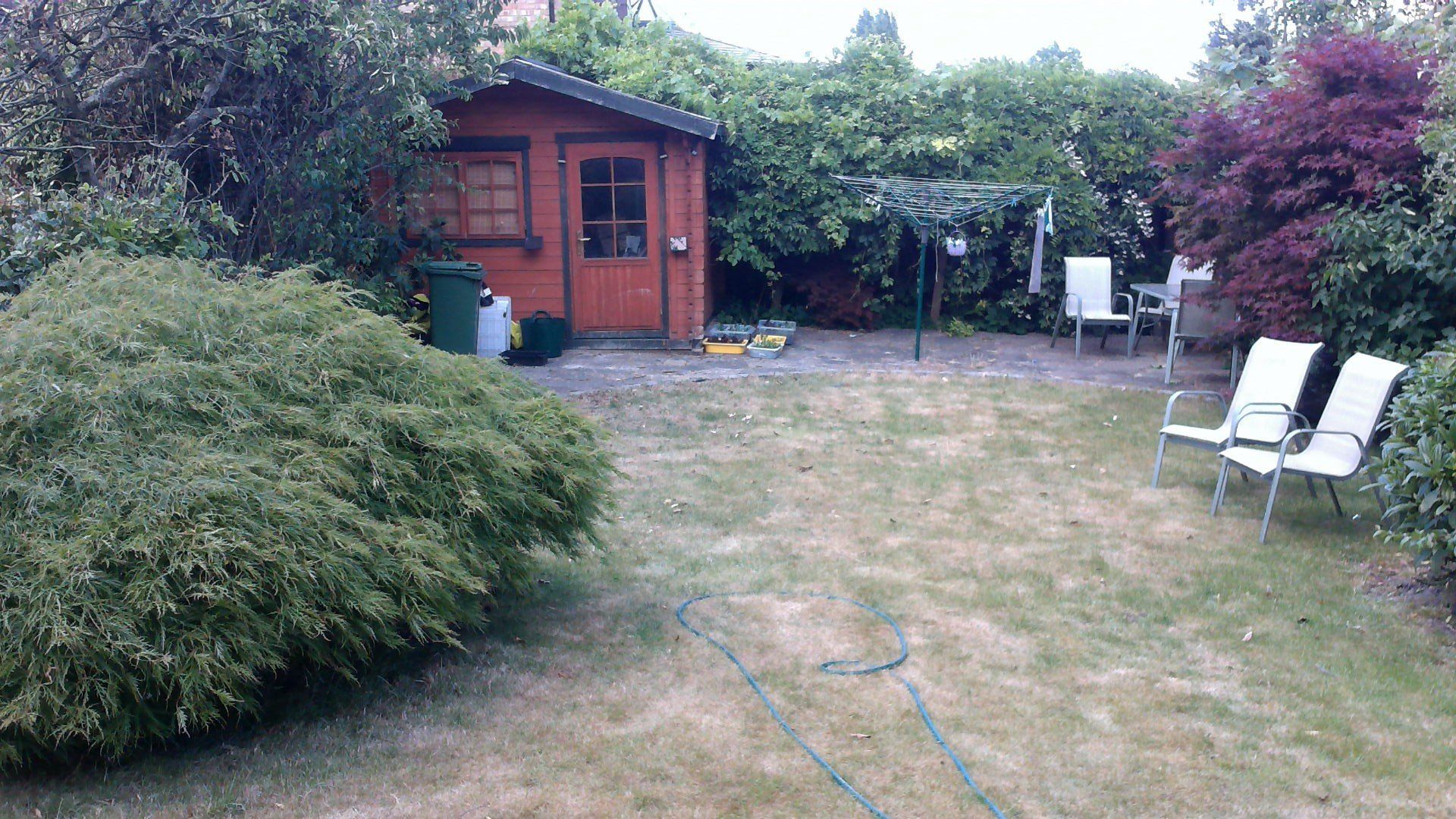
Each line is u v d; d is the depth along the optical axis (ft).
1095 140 41.06
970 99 40.29
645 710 12.37
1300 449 22.58
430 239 35.04
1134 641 14.39
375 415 12.84
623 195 36.17
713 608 15.44
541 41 39.60
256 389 12.53
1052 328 41.70
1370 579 16.78
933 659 13.76
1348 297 24.76
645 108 34.06
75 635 9.58
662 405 28.27
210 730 11.70
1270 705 12.60
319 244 29.35
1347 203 24.72
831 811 10.32
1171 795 10.66
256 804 10.32
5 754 10.03
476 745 11.50
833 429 26.08
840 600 15.74
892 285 42.45
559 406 15.48
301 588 10.73
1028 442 25.00
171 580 10.18
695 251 36.24
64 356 11.76
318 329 13.69
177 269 13.97
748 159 39.91
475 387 14.62
